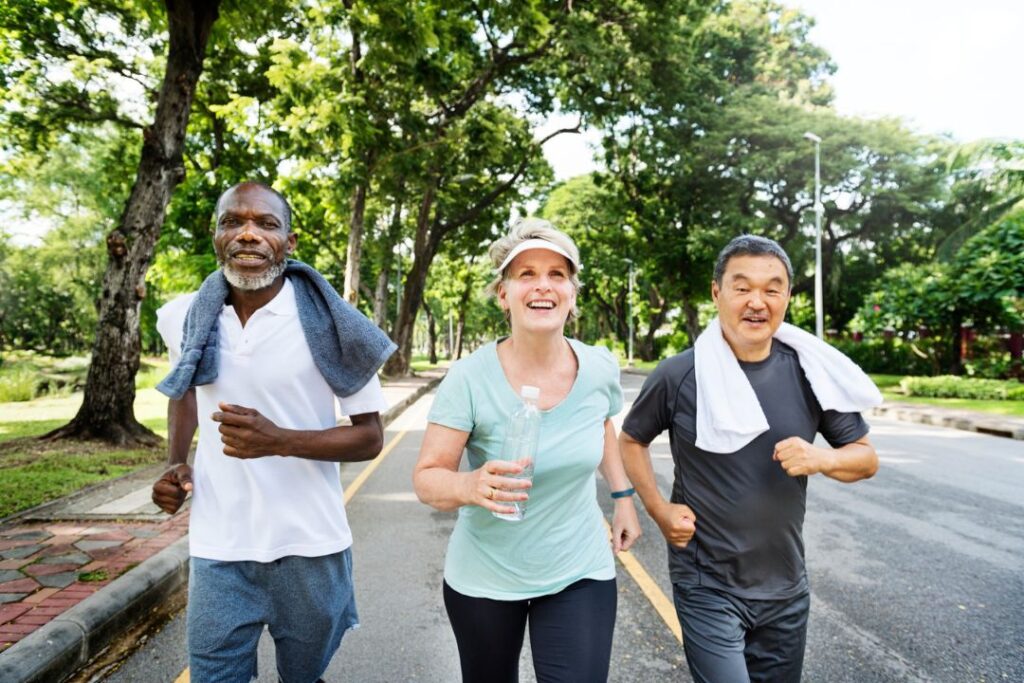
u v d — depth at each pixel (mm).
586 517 1979
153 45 12398
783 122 25500
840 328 34000
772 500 1936
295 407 2014
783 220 27719
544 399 1936
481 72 18375
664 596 3895
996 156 18281
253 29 11211
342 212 18219
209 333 1928
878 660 3109
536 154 22281
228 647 1923
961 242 21125
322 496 2025
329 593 2029
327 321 2016
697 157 25531
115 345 8859
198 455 2023
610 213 29516
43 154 14750
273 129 14516
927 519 5730
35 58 11531
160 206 9000
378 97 13984
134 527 4723
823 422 2035
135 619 3477
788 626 1984
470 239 26750
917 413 14219
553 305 1896
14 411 13773
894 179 26094
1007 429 11453
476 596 1901
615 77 17734
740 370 1979
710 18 28797
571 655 1808
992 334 22281
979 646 3250
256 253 1905
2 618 3107
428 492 1746
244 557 1921
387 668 3027
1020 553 4758
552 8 16953
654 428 2117
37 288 40219
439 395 1924
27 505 5367
